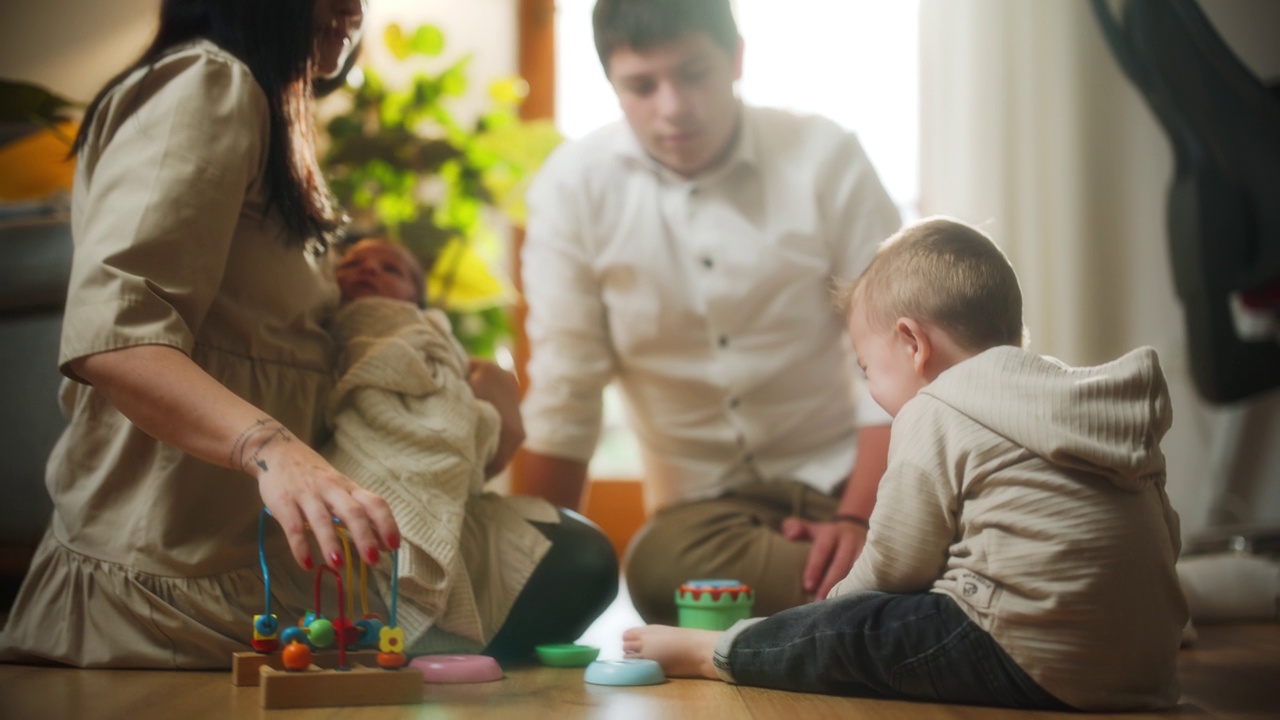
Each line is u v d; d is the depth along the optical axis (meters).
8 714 0.85
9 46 2.78
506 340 2.62
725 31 1.56
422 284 1.50
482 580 1.21
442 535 1.12
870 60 2.79
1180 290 2.28
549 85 3.00
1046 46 2.70
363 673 0.91
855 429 1.72
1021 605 0.92
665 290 1.67
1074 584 0.91
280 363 1.16
